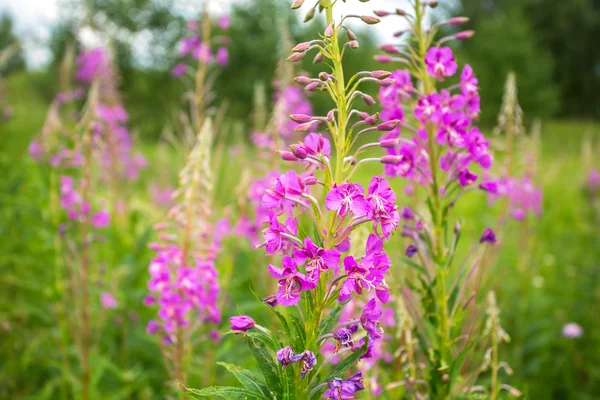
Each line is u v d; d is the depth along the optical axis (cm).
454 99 59
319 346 46
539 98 713
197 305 71
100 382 95
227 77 586
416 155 60
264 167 107
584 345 117
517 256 118
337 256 43
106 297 93
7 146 138
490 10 1110
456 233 59
